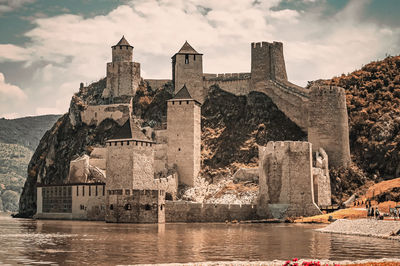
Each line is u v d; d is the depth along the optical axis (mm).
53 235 63250
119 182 91188
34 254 45812
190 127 114125
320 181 97500
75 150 130875
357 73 131125
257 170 106312
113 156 91938
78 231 69125
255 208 91438
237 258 43656
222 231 68625
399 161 103812
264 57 129250
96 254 45844
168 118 115312
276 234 63719
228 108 129750
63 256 44656
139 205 86750
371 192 95562
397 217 69000
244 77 132375
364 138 112562
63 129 137875
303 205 89312
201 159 118438
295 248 49750
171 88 139375
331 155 108625
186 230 70188
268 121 122938
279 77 129250
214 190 109188
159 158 115625
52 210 108500
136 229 72312
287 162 89875
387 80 125875
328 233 65312
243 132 123312
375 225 62906
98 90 143500
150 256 44719
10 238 59406
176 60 134125
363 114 116438
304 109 118938
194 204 89625
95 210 98438
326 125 109188
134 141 91312
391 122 111188
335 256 44562
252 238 58969
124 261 42062
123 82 138625
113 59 140875
